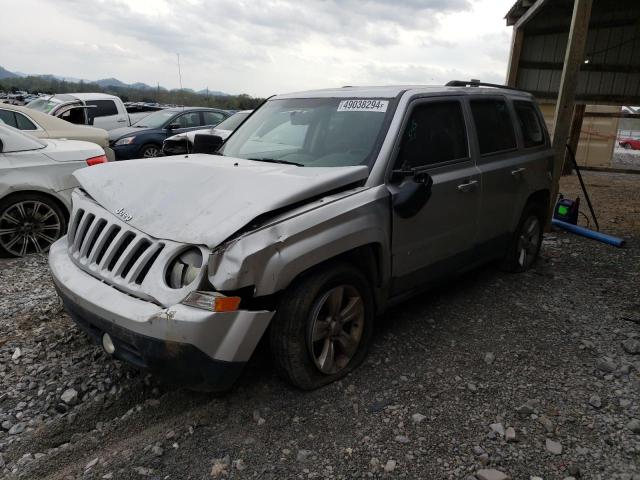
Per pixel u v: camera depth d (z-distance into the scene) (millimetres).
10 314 4168
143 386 3182
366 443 2658
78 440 2682
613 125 16500
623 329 4039
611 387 3205
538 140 5230
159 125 12828
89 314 2822
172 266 2674
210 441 2664
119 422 2820
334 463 2516
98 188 3387
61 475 2430
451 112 4059
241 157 4023
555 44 10953
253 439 2680
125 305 2652
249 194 2838
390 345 3684
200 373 2600
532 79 11383
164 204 2949
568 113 6621
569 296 4707
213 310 2518
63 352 3586
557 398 3078
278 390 3096
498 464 2520
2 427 2816
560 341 3816
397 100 3680
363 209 3115
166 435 2689
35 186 5676
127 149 12008
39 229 5840
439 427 2791
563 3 9969
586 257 6020
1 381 3234
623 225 7781
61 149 6020
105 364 3428
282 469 2475
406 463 2520
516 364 3469
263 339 3137
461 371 3365
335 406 2957
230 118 10547
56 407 2982
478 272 5305
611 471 2477
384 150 3406
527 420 2861
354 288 3180
